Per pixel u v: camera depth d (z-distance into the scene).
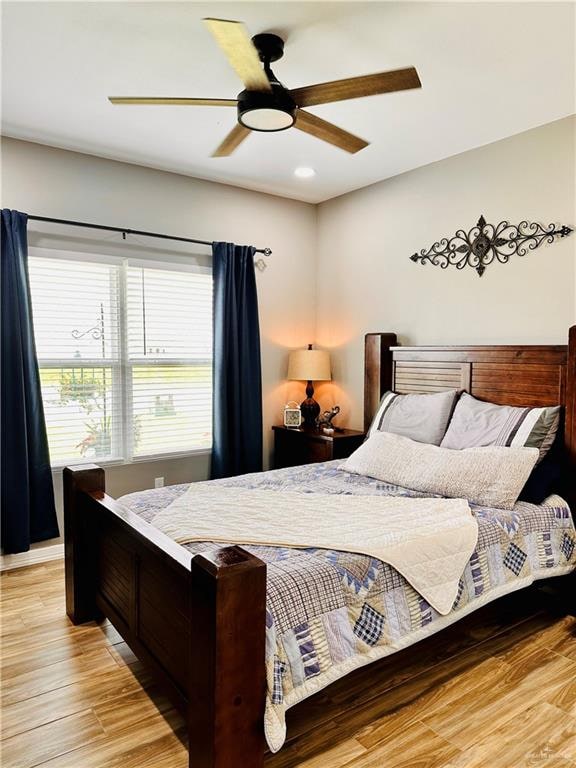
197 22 2.12
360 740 1.86
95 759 1.77
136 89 2.68
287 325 4.62
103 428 3.72
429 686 2.19
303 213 4.67
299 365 4.41
